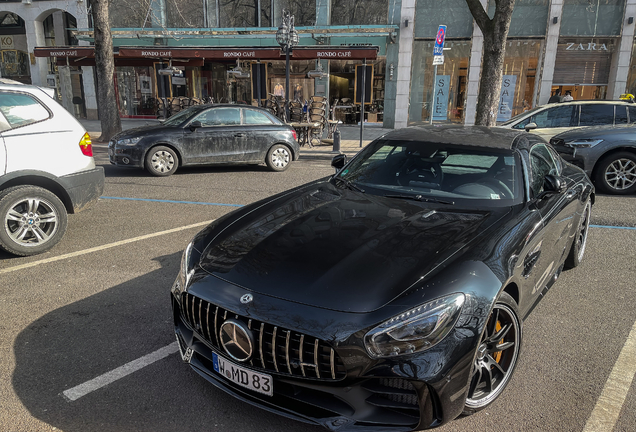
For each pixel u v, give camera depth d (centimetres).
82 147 504
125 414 243
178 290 255
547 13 1700
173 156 909
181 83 1698
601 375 282
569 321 350
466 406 229
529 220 292
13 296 380
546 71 1741
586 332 334
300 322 205
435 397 202
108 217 622
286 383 214
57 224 484
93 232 555
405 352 199
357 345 199
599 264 467
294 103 1345
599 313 363
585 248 514
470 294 214
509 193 318
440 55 1069
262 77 1551
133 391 262
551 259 338
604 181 788
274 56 1483
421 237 258
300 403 217
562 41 1719
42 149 471
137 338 318
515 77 1778
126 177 907
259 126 977
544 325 344
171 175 930
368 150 399
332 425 206
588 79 1745
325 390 206
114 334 323
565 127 958
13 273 429
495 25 1085
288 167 1038
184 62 1681
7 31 2178
